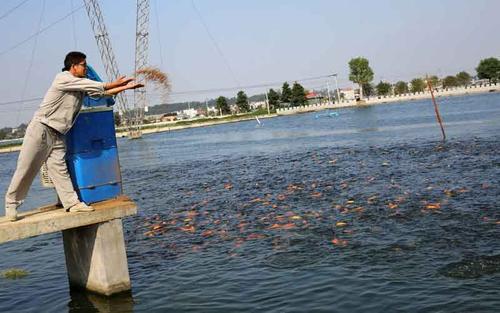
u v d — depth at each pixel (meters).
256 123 127.00
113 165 9.60
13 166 70.50
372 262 9.83
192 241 12.99
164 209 18.48
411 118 66.50
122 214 9.13
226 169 31.12
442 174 19.30
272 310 7.98
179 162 41.91
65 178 8.86
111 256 9.16
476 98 111.50
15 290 10.37
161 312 8.29
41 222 8.38
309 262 10.20
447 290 8.11
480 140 30.53
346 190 18.02
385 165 23.86
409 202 14.77
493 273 8.70
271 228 13.42
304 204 16.25
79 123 9.22
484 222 11.88
